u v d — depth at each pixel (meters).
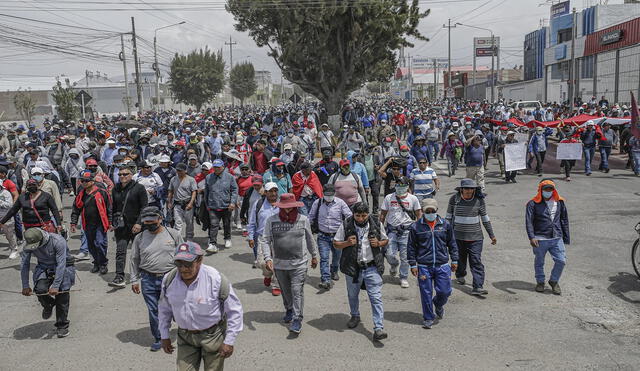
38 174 10.39
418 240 7.28
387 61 37.41
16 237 12.72
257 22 33.94
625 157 23.95
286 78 35.28
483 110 44.41
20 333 7.48
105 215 9.90
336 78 35.81
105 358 6.57
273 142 19.86
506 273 9.53
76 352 6.77
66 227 14.23
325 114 37.25
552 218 8.34
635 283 8.83
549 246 8.37
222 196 11.27
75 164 15.56
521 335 6.96
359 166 11.36
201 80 82.19
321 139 21.36
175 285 4.72
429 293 7.20
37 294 7.11
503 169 19.91
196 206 11.61
